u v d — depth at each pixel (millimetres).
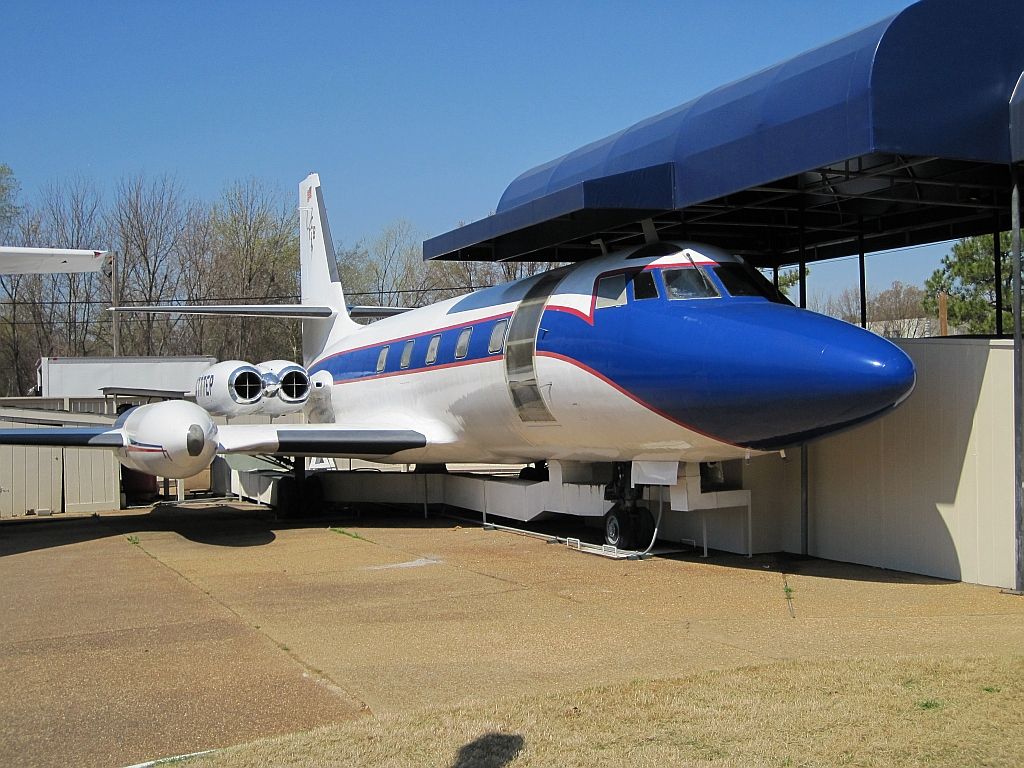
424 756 4629
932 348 9703
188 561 11539
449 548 12227
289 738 4926
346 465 25469
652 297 10422
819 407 8758
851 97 8672
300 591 9328
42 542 13867
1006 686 5496
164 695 5852
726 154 10125
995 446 9117
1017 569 8703
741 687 5617
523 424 12406
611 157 12320
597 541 12695
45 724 5359
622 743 4746
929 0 8711
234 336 51906
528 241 13344
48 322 52406
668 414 10008
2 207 50625
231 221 51812
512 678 6070
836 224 13719
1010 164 9180
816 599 8594
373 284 57312
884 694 5398
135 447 12414
